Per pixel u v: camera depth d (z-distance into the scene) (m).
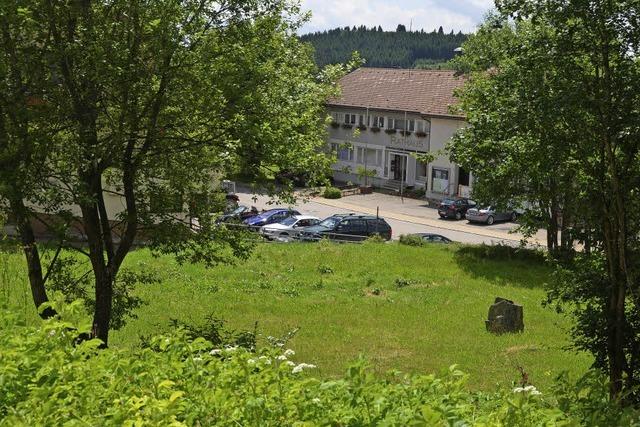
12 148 10.41
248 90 11.52
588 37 8.31
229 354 6.44
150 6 10.89
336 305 21.81
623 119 8.15
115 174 13.05
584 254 9.89
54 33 10.84
